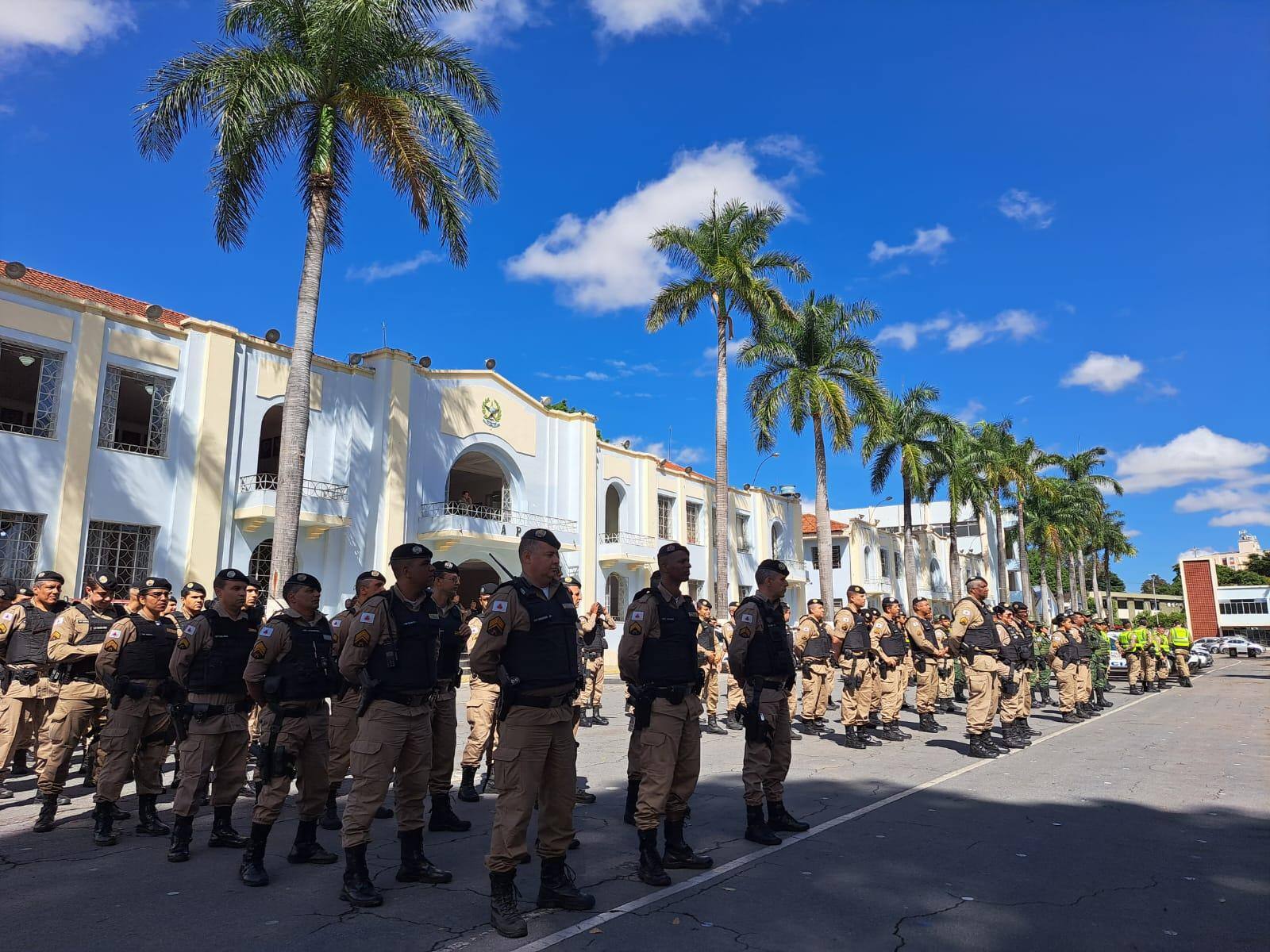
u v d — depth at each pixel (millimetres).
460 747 11891
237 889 5344
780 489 42906
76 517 16906
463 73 17172
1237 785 8945
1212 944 4395
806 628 13305
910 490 37969
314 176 16250
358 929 4586
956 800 8062
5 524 16156
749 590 38781
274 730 5574
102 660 6621
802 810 7582
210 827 7199
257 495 19375
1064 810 7637
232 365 19781
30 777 9594
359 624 5250
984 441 46344
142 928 4621
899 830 6812
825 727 13328
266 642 5609
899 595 54000
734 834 6723
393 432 22688
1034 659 15547
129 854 6258
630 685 5688
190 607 8352
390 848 6402
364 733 5184
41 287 17219
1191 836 6699
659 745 5512
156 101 15656
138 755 6879
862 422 31016
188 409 19062
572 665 4988
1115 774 9547
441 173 17062
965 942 4387
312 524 20375
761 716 6504
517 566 26453
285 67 15234
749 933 4496
